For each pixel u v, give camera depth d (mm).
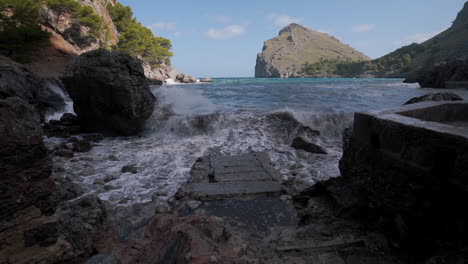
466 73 30391
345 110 10836
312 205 4086
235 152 7715
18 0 28516
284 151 7613
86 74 9102
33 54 24547
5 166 2053
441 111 3615
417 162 2539
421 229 2553
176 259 2498
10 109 2090
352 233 3221
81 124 10258
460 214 2174
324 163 6660
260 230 3668
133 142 8953
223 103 14398
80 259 2889
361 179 3484
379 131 3055
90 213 3451
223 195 4730
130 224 3928
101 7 57312
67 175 5695
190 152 7746
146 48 60594
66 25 40531
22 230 2189
